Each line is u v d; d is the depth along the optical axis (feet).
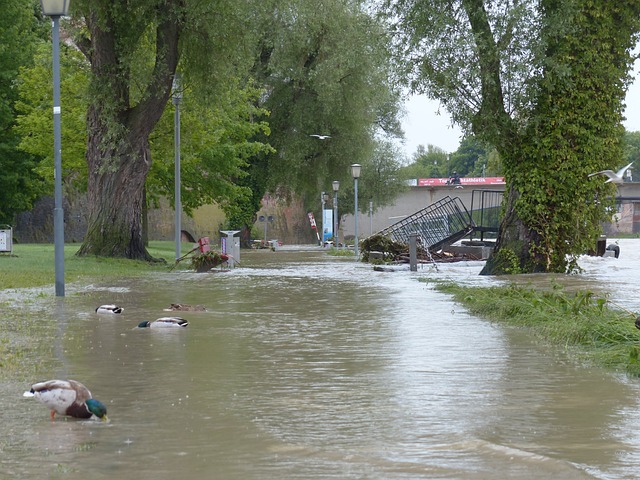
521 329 44.80
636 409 24.22
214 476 17.46
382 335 42.34
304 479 17.17
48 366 32.30
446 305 59.31
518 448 19.63
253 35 127.65
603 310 45.93
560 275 92.12
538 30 90.99
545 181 94.17
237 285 82.07
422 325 46.91
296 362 33.55
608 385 28.22
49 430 21.75
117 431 21.65
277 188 242.37
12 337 41.22
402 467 18.01
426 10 92.27
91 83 120.26
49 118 158.10
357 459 18.71
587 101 93.15
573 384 28.40
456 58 91.40
